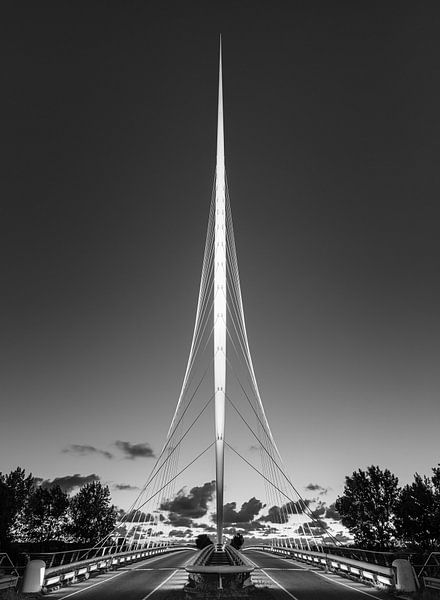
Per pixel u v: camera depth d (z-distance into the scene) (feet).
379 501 181.57
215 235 207.10
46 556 125.08
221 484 168.86
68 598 65.72
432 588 63.10
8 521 151.43
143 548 167.73
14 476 204.23
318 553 116.67
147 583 82.99
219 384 180.45
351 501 185.47
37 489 229.04
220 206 215.51
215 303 192.95
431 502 146.41
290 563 134.00
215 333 188.55
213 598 64.23
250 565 78.43
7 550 121.19
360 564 82.94
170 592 71.00
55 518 228.43
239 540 254.88
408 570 66.23
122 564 124.67
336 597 64.80
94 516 233.55
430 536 144.97
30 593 66.59
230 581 74.23
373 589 73.51
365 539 180.45
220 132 238.68
